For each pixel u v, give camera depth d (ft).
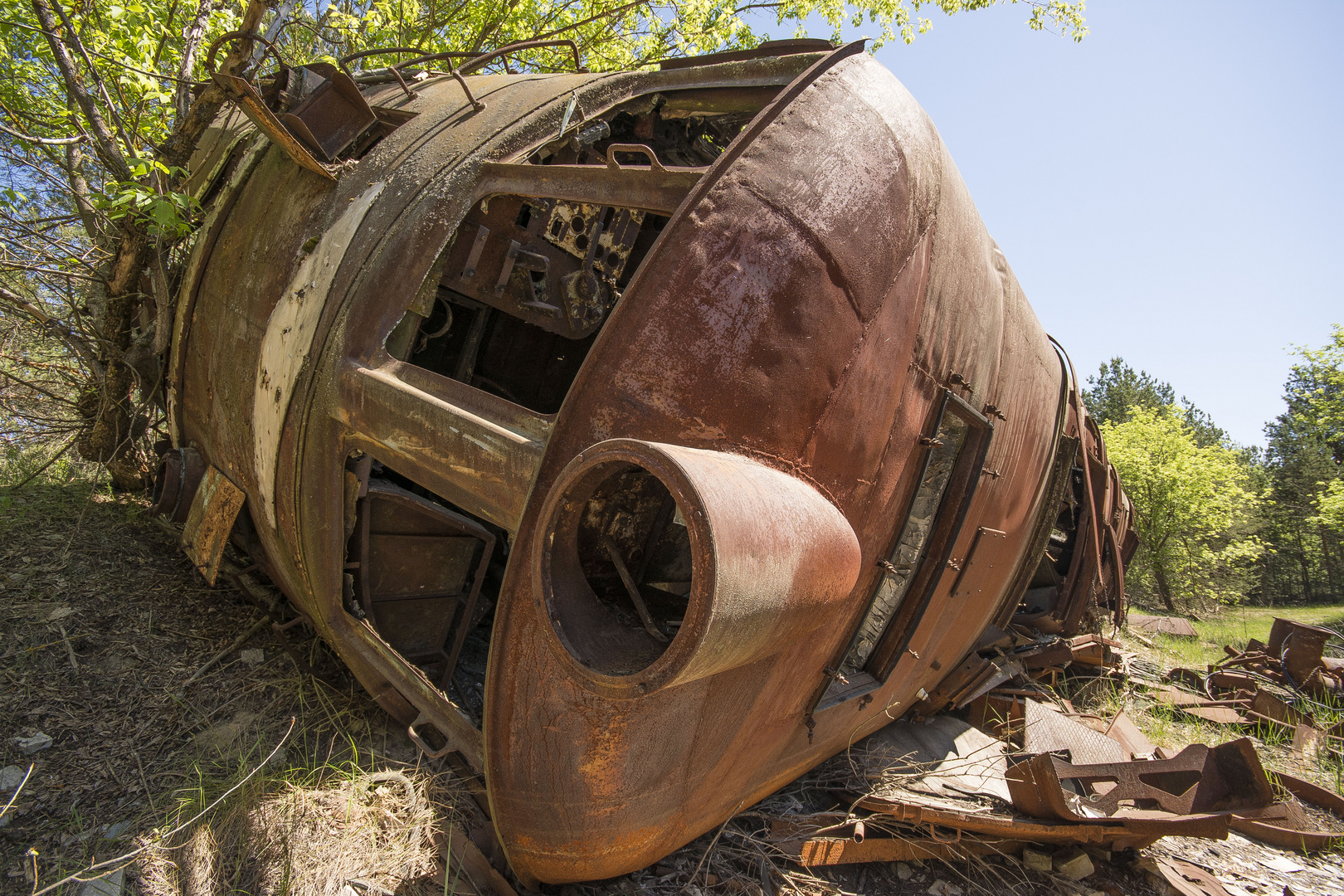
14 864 7.05
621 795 6.89
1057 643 19.54
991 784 11.98
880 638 10.47
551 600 5.32
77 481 15.85
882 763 12.10
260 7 10.43
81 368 16.01
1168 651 30.58
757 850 9.49
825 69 7.51
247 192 11.05
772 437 6.63
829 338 6.88
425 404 7.08
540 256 9.49
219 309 10.57
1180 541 74.69
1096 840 10.27
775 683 7.71
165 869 7.22
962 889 10.58
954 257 8.69
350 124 9.98
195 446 11.93
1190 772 11.67
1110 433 81.20
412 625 9.31
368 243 8.44
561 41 11.26
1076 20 36.47
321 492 8.27
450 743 7.75
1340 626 67.97
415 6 25.17
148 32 16.38
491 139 8.87
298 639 11.39
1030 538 15.02
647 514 6.63
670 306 6.20
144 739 9.09
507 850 7.23
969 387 9.28
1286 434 147.54
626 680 4.85
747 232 6.47
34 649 10.16
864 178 7.20
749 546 4.89
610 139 10.50
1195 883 11.73
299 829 7.81
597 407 6.01
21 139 12.71
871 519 8.06
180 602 12.01
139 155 13.30
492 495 6.57
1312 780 16.44
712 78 9.20
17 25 12.44
